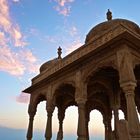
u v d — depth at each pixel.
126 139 8.73
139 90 20.52
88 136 22.92
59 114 24.22
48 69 20.34
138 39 12.58
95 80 18.00
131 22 17.62
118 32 13.30
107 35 14.20
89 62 15.15
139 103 21.50
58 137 22.92
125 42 12.70
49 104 18.47
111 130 21.39
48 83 19.69
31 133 20.36
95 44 15.04
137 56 13.39
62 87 20.02
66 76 17.25
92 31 18.50
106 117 22.33
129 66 12.19
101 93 22.55
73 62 15.91
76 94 15.27
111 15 19.97
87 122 23.45
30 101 22.05
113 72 17.59
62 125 23.86
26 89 22.28
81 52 16.20
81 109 14.53
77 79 15.77
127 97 11.55
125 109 23.02
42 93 20.33
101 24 18.30
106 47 13.62
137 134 10.45
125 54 12.50
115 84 18.75
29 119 21.06
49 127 17.67
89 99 22.47
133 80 11.79
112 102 18.17
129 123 10.86
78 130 13.88
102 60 14.09
